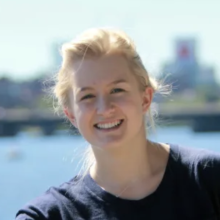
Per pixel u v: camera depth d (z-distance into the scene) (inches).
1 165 838.5
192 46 3538.4
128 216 107.0
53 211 108.6
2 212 434.6
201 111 2181.3
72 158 119.0
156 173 111.2
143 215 107.0
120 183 109.7
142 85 110.8
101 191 108.7
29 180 594.6
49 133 2170.3
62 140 1338.6
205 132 2123.5
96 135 107.5
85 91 107.2
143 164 110.5
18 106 2896.2
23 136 2202.3
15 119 2239.2
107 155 108.9
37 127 2186.3
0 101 2898.6
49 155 906.7
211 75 3432.6
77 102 108.1
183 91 3065.9
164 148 114.4
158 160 112.5
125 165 109.4
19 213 109.3
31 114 2266.2
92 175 111.9
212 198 109.0
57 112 119.6
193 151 112.8
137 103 108.2
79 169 116.5
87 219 107.8
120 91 107.2
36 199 110.7
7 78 2970.0
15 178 627.8
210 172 109.7
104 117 106.2
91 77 106.8
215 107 2320.4
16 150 1002.7
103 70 106.9
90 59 107.4
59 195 110.4
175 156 112.2
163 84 121.3
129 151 108.8
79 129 108.9
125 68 108.2
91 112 106.8
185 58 3506.4
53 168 674.8
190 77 3380.9
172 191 108.7
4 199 485.4
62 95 112.7
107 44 108.3
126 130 106.9
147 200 107.9
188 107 2295.8
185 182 109.4
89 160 114.3
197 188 109.1
